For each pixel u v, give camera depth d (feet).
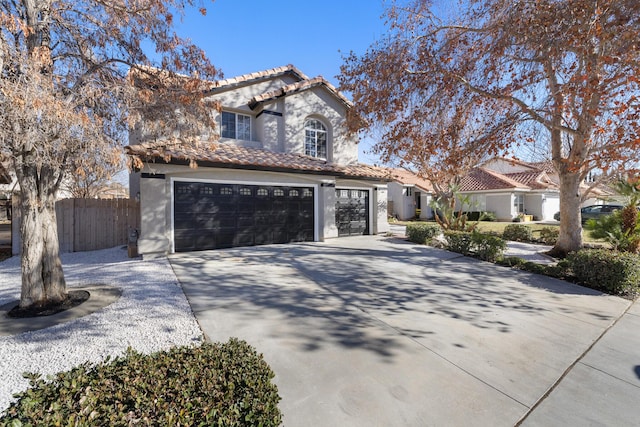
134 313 16.12
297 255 33.30
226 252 34.53
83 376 6.58
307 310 17.06
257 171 38.75
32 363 11.30
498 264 29.76
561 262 26.99
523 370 11.38
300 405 9.21
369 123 40.34
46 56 13.38
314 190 44.83
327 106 51.44
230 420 5.55
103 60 19.77
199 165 32.76
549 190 84.17
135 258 31.07
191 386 6.45
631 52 20.35
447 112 32.96
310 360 11.78
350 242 43.68
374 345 13.07
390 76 32.35
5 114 12.15
